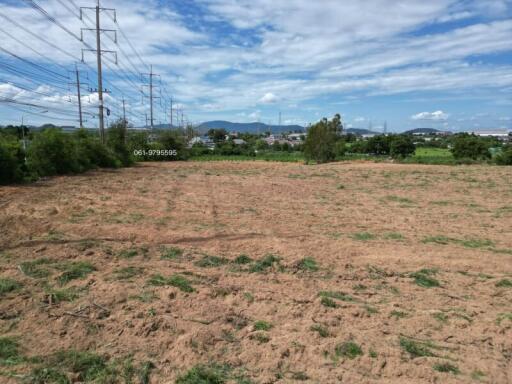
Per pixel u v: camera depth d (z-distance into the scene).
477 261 7.47
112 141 35.53
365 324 4.68
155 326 4.31
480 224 11.13
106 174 24.44
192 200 13.91
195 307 4.89
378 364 3.78
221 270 6.39
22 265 6.02
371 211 13.02
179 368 3.61
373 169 33.84
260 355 3.86
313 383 3.46
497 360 3.99
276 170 32.91
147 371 3.52
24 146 21.16
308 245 8.11
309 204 14.15
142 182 19.92
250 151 74.12
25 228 8.42
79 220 9.52
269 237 8.62
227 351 3.93
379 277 6.48
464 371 3.75
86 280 5.55
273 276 6.20
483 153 52.81
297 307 5.02
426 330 4.61
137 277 5.80
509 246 8.70
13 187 15.41
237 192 16.89
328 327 4.52
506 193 18.05
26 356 3.66
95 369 3.52
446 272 6.81
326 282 6.10
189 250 7.37
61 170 22.72
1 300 4.84
